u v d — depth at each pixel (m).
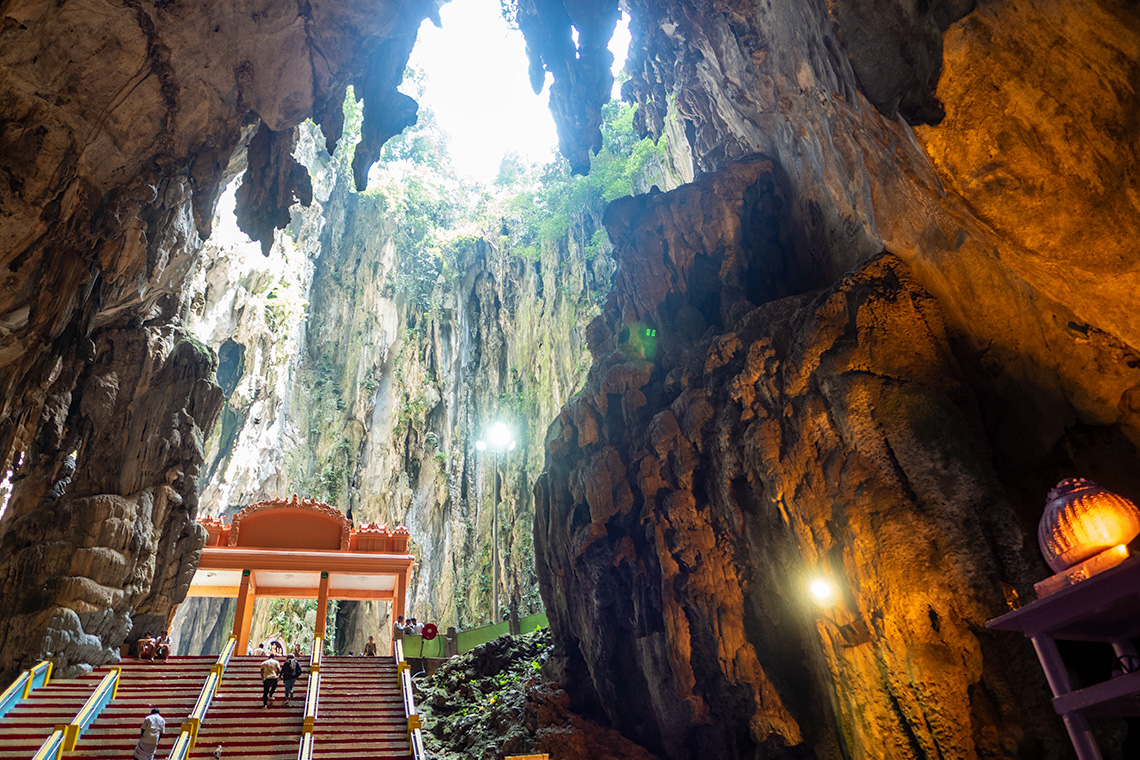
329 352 48.25
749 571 16.39
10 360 16.97
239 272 37.88
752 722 15.48
